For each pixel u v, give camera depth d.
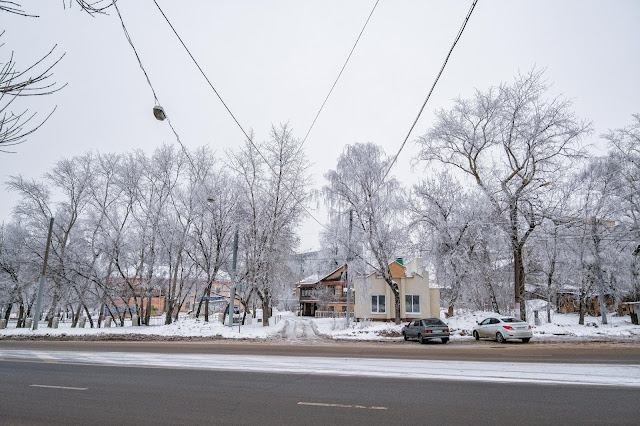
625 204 29.66
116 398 7.80
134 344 20.20
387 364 12.19
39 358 14.05
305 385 8.99
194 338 24.03
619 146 29.61
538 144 24.95
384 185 29.08
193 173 32.97
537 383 9.05
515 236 25.52
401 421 6.16
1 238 37.62
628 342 20.36
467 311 33.00
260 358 13.78
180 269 34.34
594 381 9.24
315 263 35.25
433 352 15.97
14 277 35.78
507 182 26.20
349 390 8.44
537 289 39.25
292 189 31.83
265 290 31.92
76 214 35.28
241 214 31.39
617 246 30.66
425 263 30.17
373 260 31.39
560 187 27.83
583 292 32.88
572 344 19.80
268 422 6.14
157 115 11.63
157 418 6.39
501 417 6.34
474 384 9.00
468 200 27.81
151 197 33.00
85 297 33.50
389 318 36.34
